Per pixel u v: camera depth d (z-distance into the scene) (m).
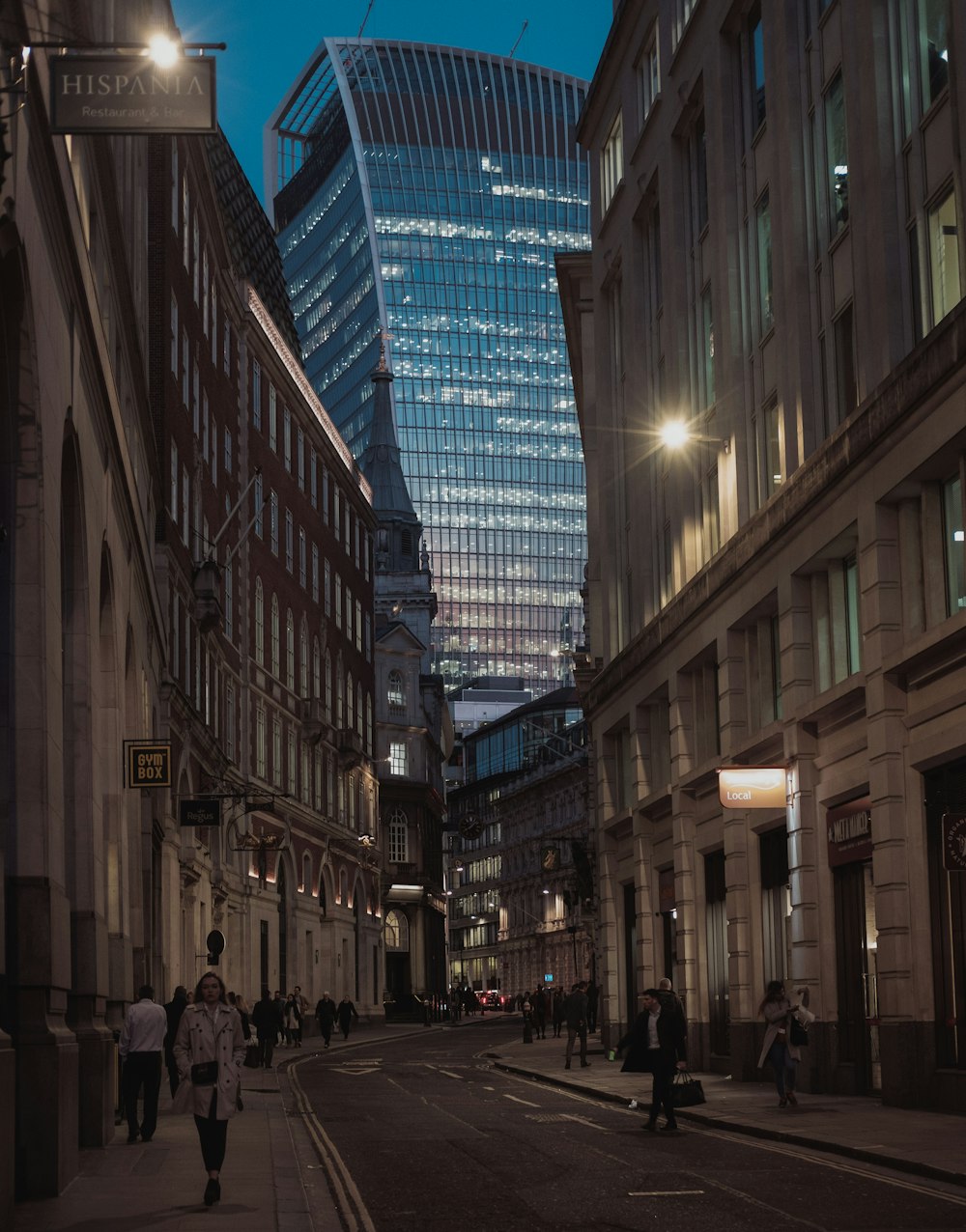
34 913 14.31
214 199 56.97
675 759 37.22
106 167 21.89
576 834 121.19
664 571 40.34
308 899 70.00
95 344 19.28
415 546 135.00
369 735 87.44
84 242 18.25
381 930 88.62
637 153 42.12
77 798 19.16
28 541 14.15
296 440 72.62
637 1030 22.44
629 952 44.34
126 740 27.94
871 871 25.97
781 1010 23.97
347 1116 24.62
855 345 26.52
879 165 24.95
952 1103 22.23
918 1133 19.27
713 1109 23.83
